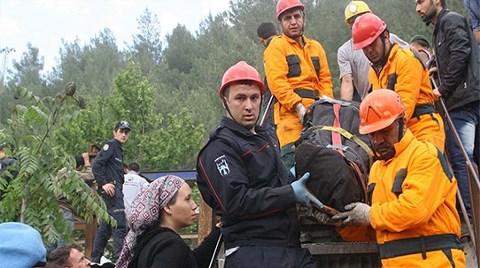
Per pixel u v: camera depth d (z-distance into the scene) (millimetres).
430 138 5500
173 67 66750
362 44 5551
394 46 5570
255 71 4676
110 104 24797
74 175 6430
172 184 4586
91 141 23031
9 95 48969
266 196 4363
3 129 6672
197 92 44812
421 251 4324
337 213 4586
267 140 4715
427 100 5629
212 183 4438
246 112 4570
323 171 4598
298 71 6543
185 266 4426
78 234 12188
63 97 6539
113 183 9633
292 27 6602
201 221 7531
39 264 3414
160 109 37281
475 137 6355
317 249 5242
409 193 4289
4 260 3266
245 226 4422
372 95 4551
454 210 4473
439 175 4367
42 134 6887
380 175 4527
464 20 6297
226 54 51031
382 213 4367
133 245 4578
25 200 6340
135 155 24906
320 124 5457
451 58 6184
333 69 38875
